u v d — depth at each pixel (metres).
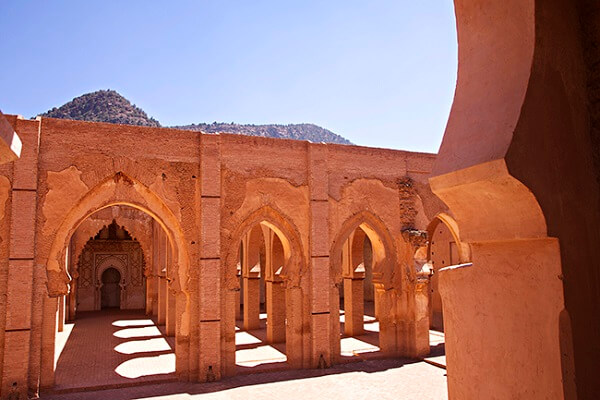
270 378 12.55
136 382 12.00
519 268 2.49
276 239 17.02
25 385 10.66
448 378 2.92
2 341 10.65
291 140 14.08
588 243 2.46
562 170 2.45
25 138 11.26
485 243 2.67
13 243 10.91
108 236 28.75
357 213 14.70
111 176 12.12
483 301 2.67
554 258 2.33
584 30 2.67
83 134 11.91
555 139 2.46
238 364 13.61
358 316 18.41
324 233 14.00
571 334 2.27
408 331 15.02
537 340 2.37
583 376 2.27
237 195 13.26
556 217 2.35
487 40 2.74
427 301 15.09
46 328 11.30
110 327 21.14
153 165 12.50
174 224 12.70
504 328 2.54
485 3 2.76
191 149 12.95
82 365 13.85
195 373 12.41
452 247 23.55
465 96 2.79
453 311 2.90
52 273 11.45
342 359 14.22
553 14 2.56
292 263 13.79
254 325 19.47
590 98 2.62
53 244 11.51
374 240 15.30
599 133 2.55
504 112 2.47
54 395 11.11
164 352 15.73
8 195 11.09
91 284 28.03
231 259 13.06
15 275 10.85
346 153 14.75
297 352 13.59
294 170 14.03
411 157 15.77
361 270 18.58
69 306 23.27
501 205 2.50
